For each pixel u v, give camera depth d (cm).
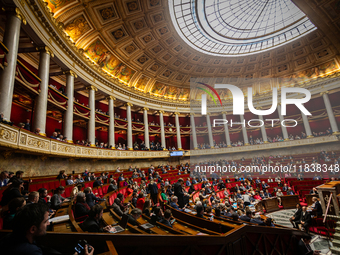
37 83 973
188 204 702
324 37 2019
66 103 1268
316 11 1748
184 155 2383
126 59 1944
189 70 2434
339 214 640
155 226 335
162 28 1838
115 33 1661
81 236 183
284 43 2186
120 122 2005
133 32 1733
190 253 245
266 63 2417
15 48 787
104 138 2039
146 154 2075
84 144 1441
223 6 1888
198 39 2088
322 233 688
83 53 1526
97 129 1991
